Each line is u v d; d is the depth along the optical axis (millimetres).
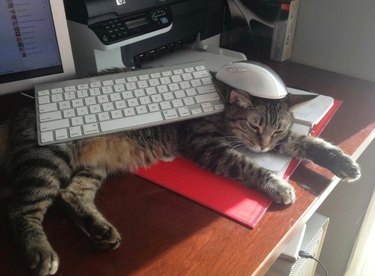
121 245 579
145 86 839
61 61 833
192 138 868
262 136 850
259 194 688
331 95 1011
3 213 657
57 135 710
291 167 768
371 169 1158
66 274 535
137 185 716
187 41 1210
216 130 890
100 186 746
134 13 961
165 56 1154
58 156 733
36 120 740
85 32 893
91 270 541
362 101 983
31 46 792
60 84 813
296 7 1134
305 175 746
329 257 1449
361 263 1436
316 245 1154
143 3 974
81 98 783
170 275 531
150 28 950
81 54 944
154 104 797
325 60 1164
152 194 689
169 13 1016
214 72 939
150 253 565
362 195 1226
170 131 893
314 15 1127
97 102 779
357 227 1305
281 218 635
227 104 859
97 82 829
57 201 702
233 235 597
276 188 677
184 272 535
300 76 1120
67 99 775
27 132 747
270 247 577
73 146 765
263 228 612
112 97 795
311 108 909
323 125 882
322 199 705
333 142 824
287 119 869
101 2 886
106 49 879
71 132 716
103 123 739
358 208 1260
